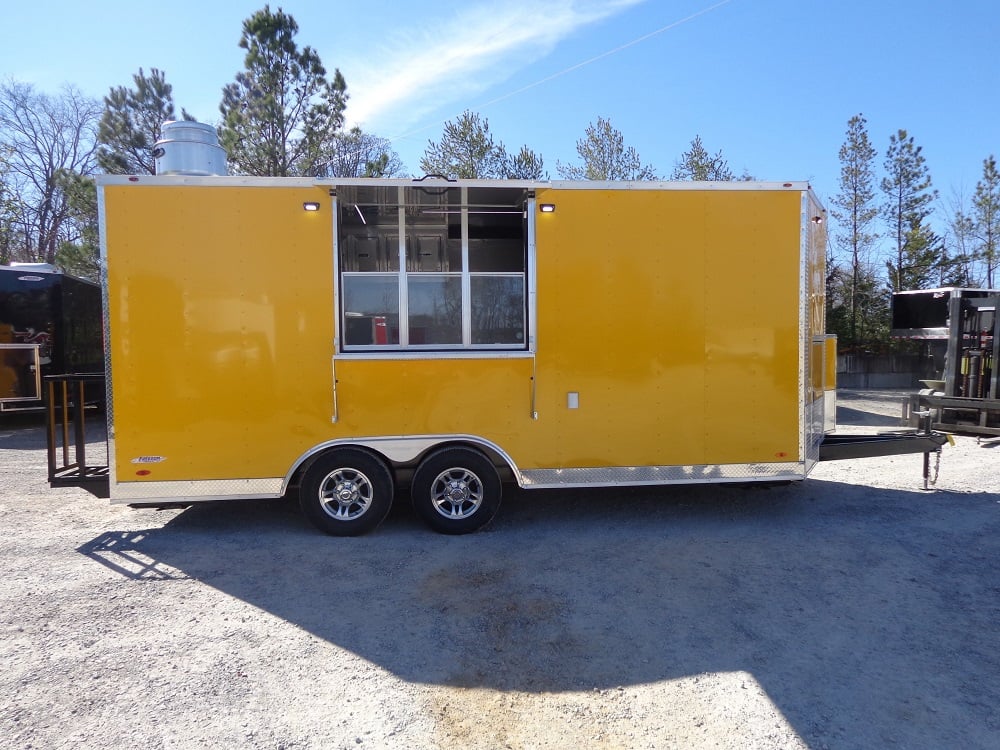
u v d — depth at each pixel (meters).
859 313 23.02
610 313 5.30
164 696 2.97
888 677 3.11
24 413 11.91
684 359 5.37
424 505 5.24
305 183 5.05
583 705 2.90
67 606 3.95
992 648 3.39
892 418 12.41
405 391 5.20
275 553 4.88
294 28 17.94
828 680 3.09
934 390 8.96
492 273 5.34
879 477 7.36
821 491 6.66
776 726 2.73
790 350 5.45
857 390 19.11
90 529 5.48
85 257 18.33
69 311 12.13
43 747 2.59
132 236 4.96
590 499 6.34
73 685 3.06
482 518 5.26
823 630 3.60
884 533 5.28
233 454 5.09
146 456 5.03
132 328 4.98
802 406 5.46
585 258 5.27
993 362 7.71
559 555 4.81
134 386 5.00
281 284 5.08
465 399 5.24
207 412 5.05
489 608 3.91
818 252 5.95
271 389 5.09
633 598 4.04
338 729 2.73
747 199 5.37
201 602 4.01
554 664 3.26
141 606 3.95
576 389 5.30
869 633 3.56
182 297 5.00
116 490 5.04
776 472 5.47
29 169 29.36
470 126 18.23
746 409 5.43
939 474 7.52
